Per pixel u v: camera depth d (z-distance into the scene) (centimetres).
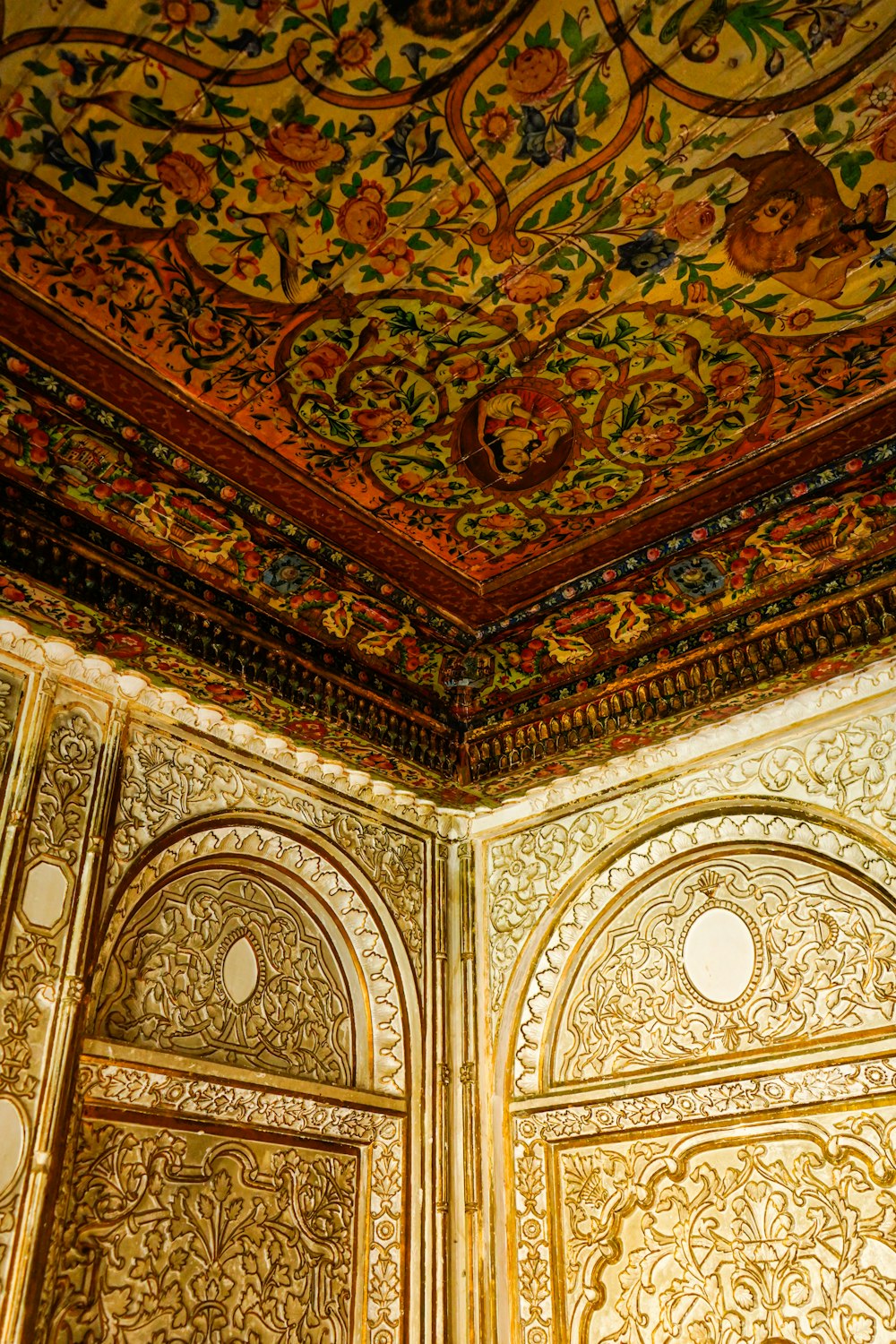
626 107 248
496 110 248
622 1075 411
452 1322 403
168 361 317
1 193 265
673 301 303
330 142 254
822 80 243
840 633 381
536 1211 412
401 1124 427
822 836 390
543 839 473
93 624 358
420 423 346
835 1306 335
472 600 441
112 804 368
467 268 290
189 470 357
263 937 414
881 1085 346
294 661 414
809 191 271
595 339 315
